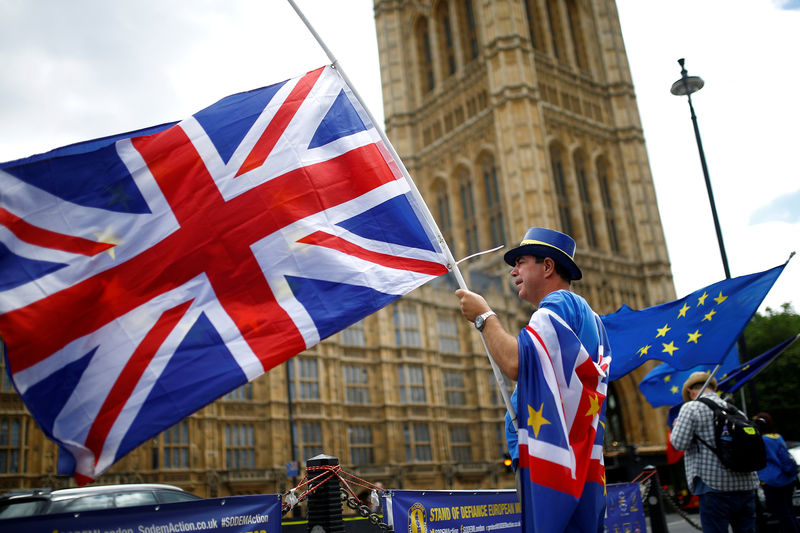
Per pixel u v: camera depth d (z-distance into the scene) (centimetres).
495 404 5109
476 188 6812
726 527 631
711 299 794
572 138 7000
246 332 437
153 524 424
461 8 7569
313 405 4131
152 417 407
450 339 5094
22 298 417
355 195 491
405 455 4456
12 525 379
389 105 7894
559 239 398
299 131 498
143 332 426
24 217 433
